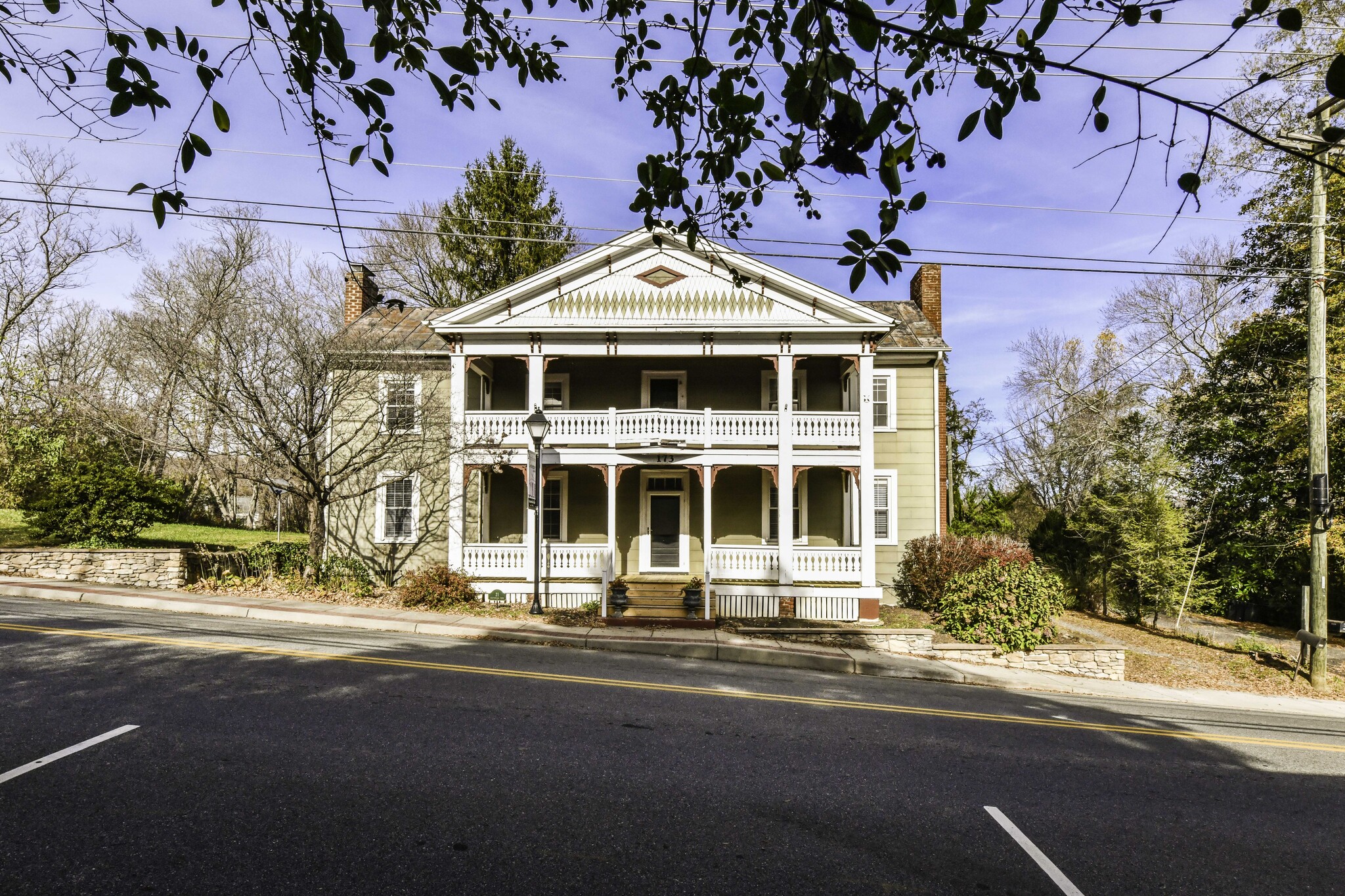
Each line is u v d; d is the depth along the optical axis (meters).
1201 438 24.20
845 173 3.33
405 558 18.94
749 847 5.12
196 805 5.24
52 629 10.84
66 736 6.43
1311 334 14.09
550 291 17.58
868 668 12.87
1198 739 9.16
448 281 34.41
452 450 17.02
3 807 5.04
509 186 33.25
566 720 7.91
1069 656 14.17
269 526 32.47
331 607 14.81
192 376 16.72
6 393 25.88
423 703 8.16
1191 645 17.12
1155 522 18.78
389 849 4.77
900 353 20.12
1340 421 18.42
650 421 17.27
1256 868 5.31
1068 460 37.06
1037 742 8.36
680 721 8.18
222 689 8.18
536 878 4.50
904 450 20.27
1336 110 12.48
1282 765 8.15
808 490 19.58
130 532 17.39
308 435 16.20
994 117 3.22
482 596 16.84
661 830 5.31
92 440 23.08
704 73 3.83
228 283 23.16
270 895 4.13
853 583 16.91
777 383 18.88
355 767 6.15
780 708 9.15
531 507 17.09
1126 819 6.12
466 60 3.71
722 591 16.69
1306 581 20.89
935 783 6.67
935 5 3.05
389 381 17.30
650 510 19.56
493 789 5.88
